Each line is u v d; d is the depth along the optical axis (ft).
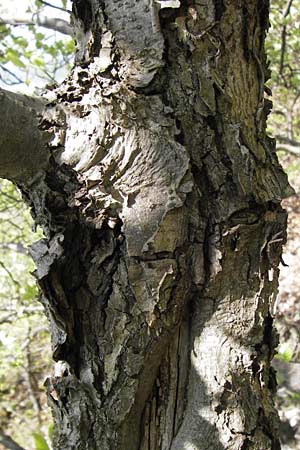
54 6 3.95
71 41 5.56
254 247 1.79
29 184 1.76
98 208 1.71
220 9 1.81
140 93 1.74
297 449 5.27
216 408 1.73
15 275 7.95
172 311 1.71
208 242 1.75
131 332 1.70
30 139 1.68
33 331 8.53
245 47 1.86
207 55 1.77
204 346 1.76
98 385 1.73
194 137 1.75
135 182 1.70
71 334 1.75
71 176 1.72
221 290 1.76
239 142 1.75
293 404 5.95
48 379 1.81
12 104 1.65
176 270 1.69
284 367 5.54
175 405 1.77
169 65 1.76
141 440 1.77
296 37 7.14
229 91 1.78
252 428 1.73
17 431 11.07
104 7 1.80
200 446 1.72
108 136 1.71
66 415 1.75
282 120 9.59
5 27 5.56
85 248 1.75
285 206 9.43
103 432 1.72
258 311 1.77
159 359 1.75
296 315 8.14
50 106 1.73
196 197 1.73
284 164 9.61
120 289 1.71
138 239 1.68
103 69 1.76
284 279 8.55
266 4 1.93
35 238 7.18
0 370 9.32
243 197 1.74
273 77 7.45
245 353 1.76
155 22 1.76
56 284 1.74
